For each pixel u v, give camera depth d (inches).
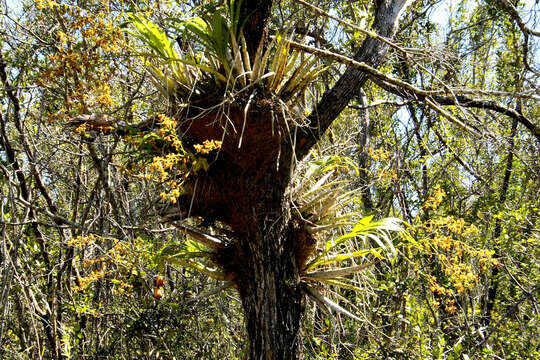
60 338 235.1
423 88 214.7
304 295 129.7
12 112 227.5
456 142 255.8
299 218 128.4
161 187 131.0
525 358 229.9
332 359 187.6
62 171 257.0
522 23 200.2
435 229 147.4
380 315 208.4
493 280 280.2
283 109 111.3
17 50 184.2
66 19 145.3
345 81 134.5
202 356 238.5
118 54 133.4
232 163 123.6
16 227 197.3
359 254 128.0
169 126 104.7
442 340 198.7
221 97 112.4
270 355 117.0
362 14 147.5
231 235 131.5
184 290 245.1
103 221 218.2
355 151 263.6
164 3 172.1
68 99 130.0
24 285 192.4
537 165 258.1
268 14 120.6
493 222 261.7
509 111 211.5
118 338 240.7
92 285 249.1
